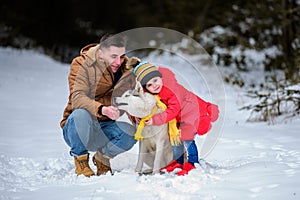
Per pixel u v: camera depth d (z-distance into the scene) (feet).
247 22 46.68
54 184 14.02
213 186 12.80
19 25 62.95
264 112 24.09
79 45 71.36
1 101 31.37
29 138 21.11
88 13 84.84
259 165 14.46
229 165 15.29
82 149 14.53
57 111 28.76
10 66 46.65
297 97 24.08
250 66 46.68
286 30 42.01
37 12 68.18
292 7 42.50
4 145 19.56
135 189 12.85
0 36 58.44
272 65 42.42
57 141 20.40
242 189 12.45
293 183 12.51
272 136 19.62
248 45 45.96
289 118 23.48
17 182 14.46
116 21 85.46
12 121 25.26
